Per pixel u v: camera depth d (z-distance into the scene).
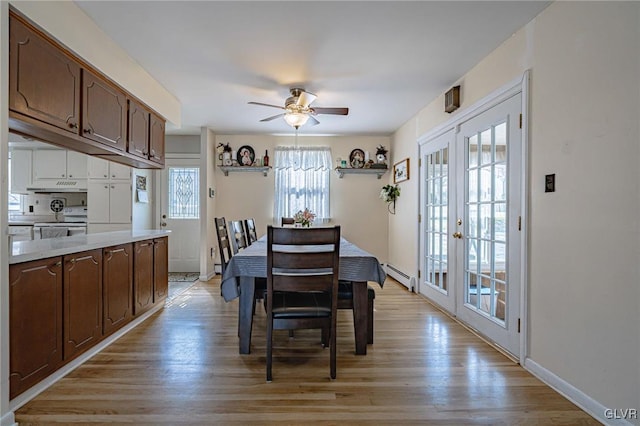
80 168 5.73
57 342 2.17
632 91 1.63
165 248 3.95
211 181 5.66
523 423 1.78
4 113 1.71
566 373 2.04
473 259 3.23
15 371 1.84
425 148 4.38
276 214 5.90
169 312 3.71
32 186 5.74
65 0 2.15
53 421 1.77
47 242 2.60
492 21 2.37
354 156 5.95
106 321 2.75
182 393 2.05
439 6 2.21
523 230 2.41
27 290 1.91
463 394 2.06
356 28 2.48
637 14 1.60
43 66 2.04
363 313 2.63
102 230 5.32
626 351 1.66
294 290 2.19
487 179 2.97
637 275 1.61
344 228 6.00
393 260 5.75
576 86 1.96
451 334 3.07
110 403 1.94
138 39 2.66
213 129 5.56
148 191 5.90
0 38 1.69
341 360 2.52
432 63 3.06
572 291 1.99
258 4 2.20
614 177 1.72
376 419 1.81
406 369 2.38
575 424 1.76
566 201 2.04
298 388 2.12
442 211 3.93
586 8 1.89
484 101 2.94
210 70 3.23
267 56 2.94
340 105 4.28
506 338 2.67
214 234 5.82
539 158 2.27
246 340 2.64
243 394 2.05
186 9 2.26
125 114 3.01
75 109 2.35
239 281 2.78
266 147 5.95
